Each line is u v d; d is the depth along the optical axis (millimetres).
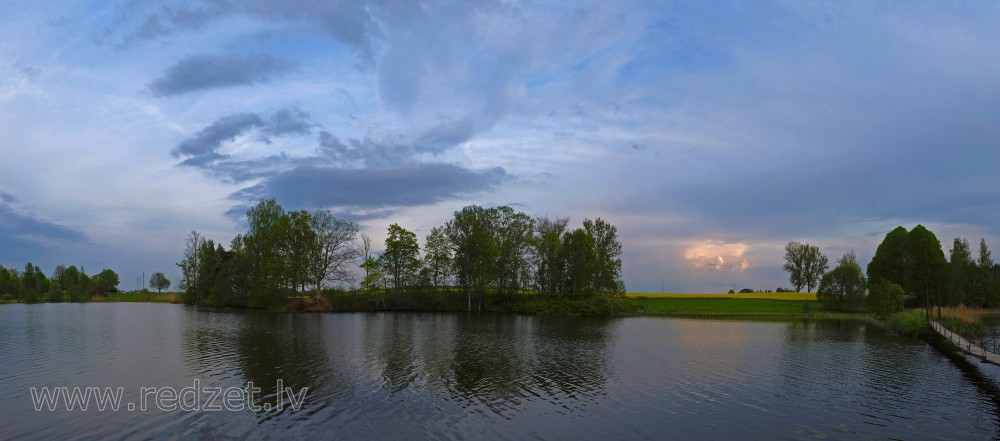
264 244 96438
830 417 23016
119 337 47375
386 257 97500
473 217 99250
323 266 95438
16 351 38094
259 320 69688
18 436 18812
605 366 34750
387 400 24766
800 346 46594
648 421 22062
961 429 21500
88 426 20000
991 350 41875
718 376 31641
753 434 20531
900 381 30688
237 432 19609
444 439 19359
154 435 19078
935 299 98000
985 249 113875
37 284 151125
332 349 40594
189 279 120562
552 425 21312
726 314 88500
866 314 87750
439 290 99625
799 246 145500
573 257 96250
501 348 43312
